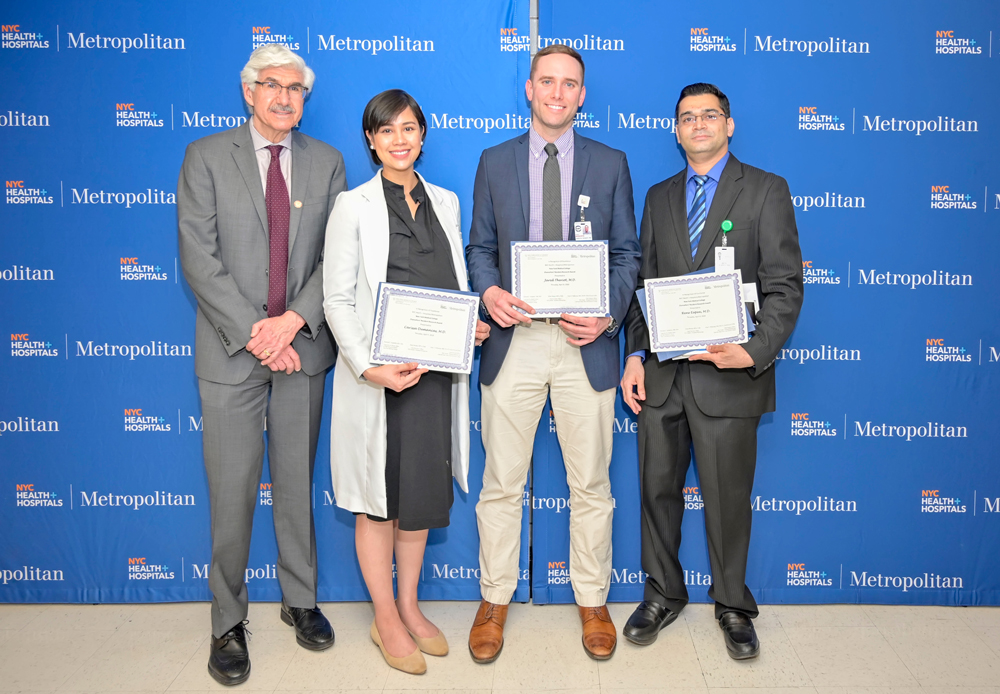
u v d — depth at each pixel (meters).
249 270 2.02
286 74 1.97
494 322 2.08
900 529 2.44
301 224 2.06
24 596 2.45
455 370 1.87
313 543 2.24
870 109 2.33
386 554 2.03
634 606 2.43
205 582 2.47
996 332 2.39
